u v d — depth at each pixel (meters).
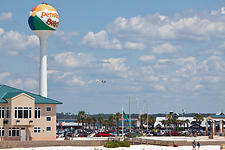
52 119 129.50
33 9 152.50
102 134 170.62
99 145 118.00
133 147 113.38
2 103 123.62
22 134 125.00
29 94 132.62
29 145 111.69
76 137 162.38
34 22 150.62
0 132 123.06
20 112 123.81
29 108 125.06
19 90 133.25
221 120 198.38
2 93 129.12
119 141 116.00
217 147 121.50
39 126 127.88
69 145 116.31
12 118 122.31
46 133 128.38
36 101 128.38
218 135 195.00
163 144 121.50
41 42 153.25
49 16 150.38
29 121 124.62
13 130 123.94
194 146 112.31
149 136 188.00
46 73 152.38
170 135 192.75
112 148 109.88
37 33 153.00
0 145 107.75
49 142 114.62
